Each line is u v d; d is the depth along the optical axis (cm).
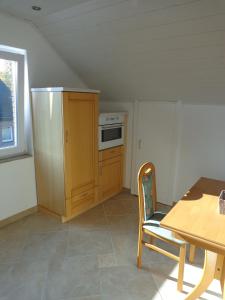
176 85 266
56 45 281
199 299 173
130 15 194
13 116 268
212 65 216
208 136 282
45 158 275
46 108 257
